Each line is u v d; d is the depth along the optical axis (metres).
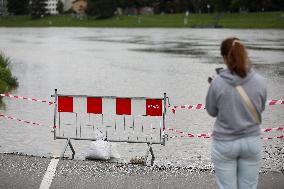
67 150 25.59
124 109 22.47
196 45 132.00
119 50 118.50
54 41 161.62
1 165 18.69
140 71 72.12
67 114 36.28
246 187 11.77
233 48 11.30
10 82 55.16
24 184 16.73
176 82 58.53
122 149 25.78
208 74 67.00
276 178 17.47
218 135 11.62
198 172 18.31
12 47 130.62
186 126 32.53
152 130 31.14
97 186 16.66
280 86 53.84
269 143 27.14
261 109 11.68
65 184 16.81
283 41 143.62
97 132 23.03
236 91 11.33
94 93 49.97
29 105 40.81
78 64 84.69
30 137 28.84
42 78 63.69
